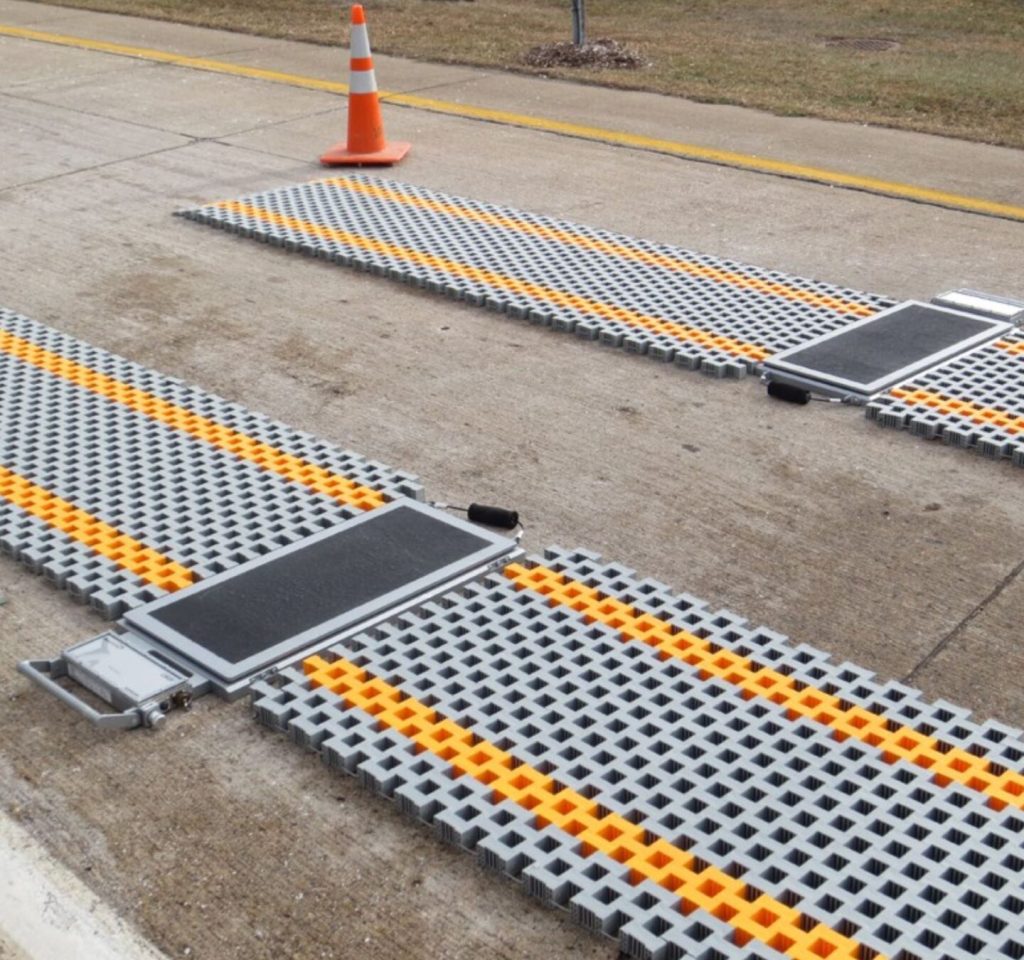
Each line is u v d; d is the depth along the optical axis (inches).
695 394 230.1
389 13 609.3
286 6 629.6
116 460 204.7
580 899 120.0
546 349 249.8
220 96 455.8
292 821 134.0
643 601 167.3
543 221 318.3
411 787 134.4
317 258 299.9
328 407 226.8
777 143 392.8
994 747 138.8
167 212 332.2
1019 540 184.1
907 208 332.2
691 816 130.0
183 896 124.8
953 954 112.6
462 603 167.2
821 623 166.2
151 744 145.5
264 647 156.8
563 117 422.9
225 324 263.3
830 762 137.0
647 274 282.5
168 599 166.9
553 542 184.4
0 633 165.5
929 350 240.5
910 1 666.2
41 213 331.9
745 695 149.3
